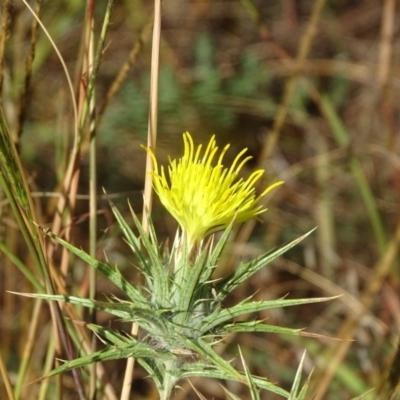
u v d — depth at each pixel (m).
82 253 2.47
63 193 3.70
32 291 4.70
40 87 6.89
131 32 7.50
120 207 6.41
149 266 2.65
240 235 6.09
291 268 5.91
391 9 6.63
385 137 7.57
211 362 2.61
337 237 7.08
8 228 4.88
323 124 7.78
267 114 7.50
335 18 8.81
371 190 7.35
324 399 5.54
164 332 2.54
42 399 3.83
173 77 7.45
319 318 6.10
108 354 2.48
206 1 8.30
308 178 7.35
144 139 7.05
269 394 5.52
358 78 8.08
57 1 6.75
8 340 4.96
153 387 5.07
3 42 3.23
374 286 5.39
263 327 2.45
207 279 2.58
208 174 2.63
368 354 5.54
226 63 8.02
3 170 2.96
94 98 3.57
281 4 8.69
